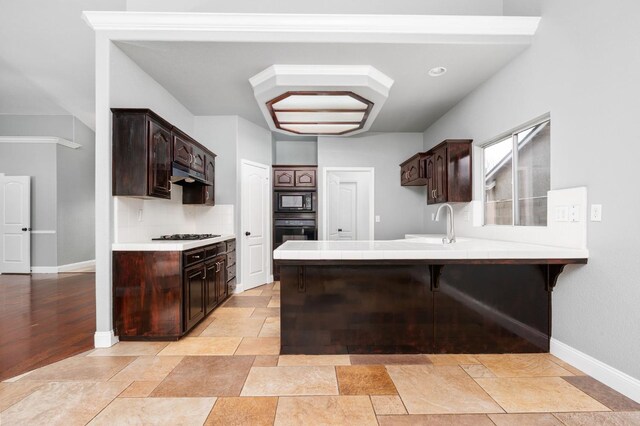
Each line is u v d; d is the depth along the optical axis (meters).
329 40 2.62
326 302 2.42
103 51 2.60
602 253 2.03
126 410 1.73
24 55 4.17
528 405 1.78
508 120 2.93
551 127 2.42
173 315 2.66
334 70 3.02
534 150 2.74
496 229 3.14
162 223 3.55
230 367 2.22
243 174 4.60
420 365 2.25
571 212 2.23
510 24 2.56
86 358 2.36
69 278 5.26
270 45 2.67
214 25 2.59
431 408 1.76
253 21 2.57
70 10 3.47
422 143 5.26
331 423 1.63
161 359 2.35
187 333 2.87
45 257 5.80
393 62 2.94
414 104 3.96
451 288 2.45
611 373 1.95
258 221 4.93
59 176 5.86
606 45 1.97
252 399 1.84
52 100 5.43
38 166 5.80
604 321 2.01
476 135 3.48
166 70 3.11
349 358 2.36
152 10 3.00
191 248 2.87
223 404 1.79
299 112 3.82
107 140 2.59
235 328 3.02
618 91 1.90
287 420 1.66
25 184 5.73
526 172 2.85
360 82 3.04
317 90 3.14
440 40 2.62
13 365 2.24
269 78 3.10
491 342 2.46
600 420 1.66
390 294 2.43
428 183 4.16
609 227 1.97
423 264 2.29
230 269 4.15
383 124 4.81
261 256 5.01
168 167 3.01
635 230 1.82
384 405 1.78
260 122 4.79
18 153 5.79
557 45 2.36
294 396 1.87
